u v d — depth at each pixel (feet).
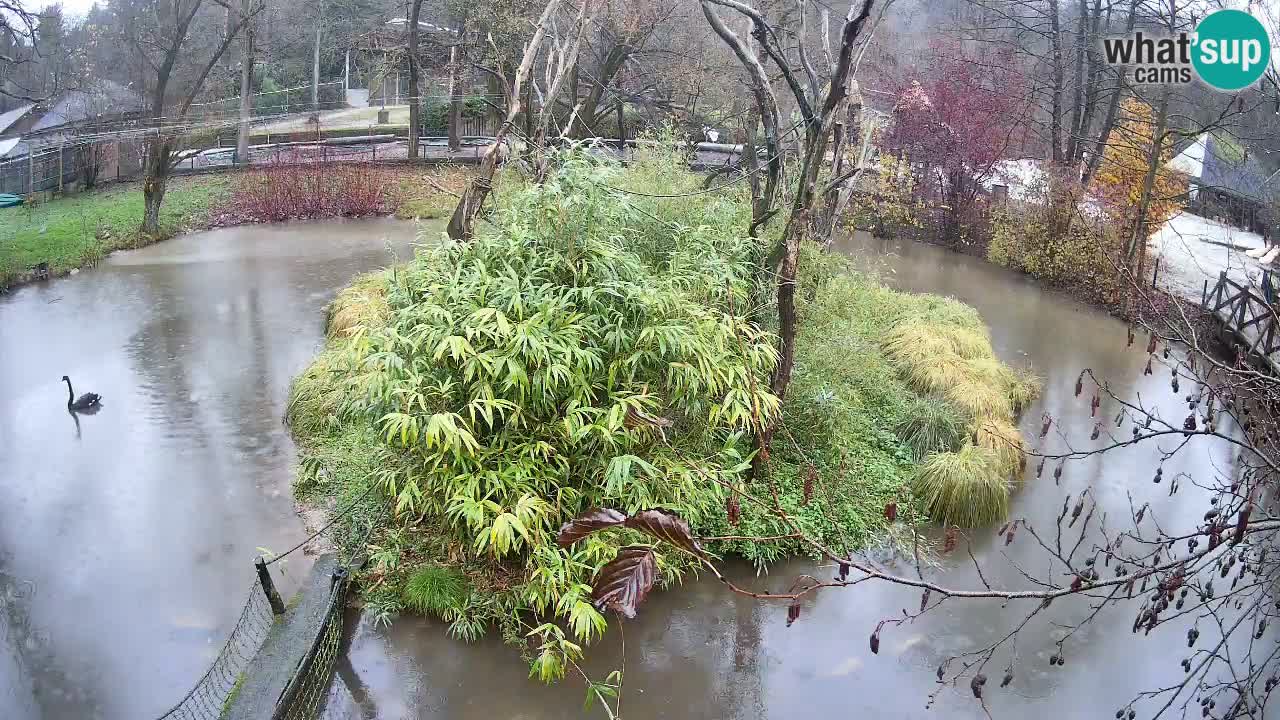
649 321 21.49
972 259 60.34
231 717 16.89
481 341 20.58
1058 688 19.57
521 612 21.29
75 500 26.30
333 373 28.78
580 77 73.36
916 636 21.26
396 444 22.00
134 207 63.93
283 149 83.10
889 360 36.11
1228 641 20.80
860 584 23.00
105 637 20.53
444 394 20.48
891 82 67.92
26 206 63.77
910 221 66.08
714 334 22.40
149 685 19.06
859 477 26.78
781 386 26.89
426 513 22.66
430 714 18.44
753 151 40.22
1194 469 29.22
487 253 22.65
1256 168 50.31
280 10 92.53
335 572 21.27
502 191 35.40
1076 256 51.01
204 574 22.88
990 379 33.71
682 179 35.35
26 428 30.78
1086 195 55.52
